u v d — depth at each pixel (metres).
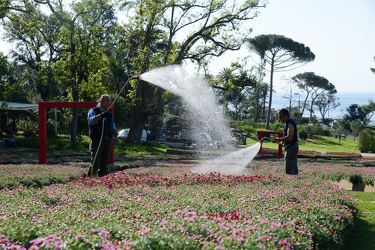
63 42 32.09
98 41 32.62
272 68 68.75
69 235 4.59
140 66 35.22
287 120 11.52
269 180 10.25
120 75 37.19
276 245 4.59
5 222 5.22
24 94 45.59
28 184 10.16
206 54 38.19
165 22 37.38
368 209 10.45
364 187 14.74
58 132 41.22
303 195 8.47
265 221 5.28
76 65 31.77
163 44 41.41
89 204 7.11
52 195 7.70
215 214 6.17
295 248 4.77
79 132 37.25
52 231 4.93
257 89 81.38
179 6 36.78
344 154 37.72
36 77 32.94
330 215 6.83
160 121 45.38
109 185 9.38
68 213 6.03
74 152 27.91
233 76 36.78
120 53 37.75
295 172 11.62
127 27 37.16
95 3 31.88
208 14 37.25
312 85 103.81
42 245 4.26
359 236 7.74
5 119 43.00
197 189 8.80
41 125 19.44
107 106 10.48
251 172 12.81
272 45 66.75
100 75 32.44
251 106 82.06
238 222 5.46
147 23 36.91
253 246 4.33
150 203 6.92
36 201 7.20
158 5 35.72
